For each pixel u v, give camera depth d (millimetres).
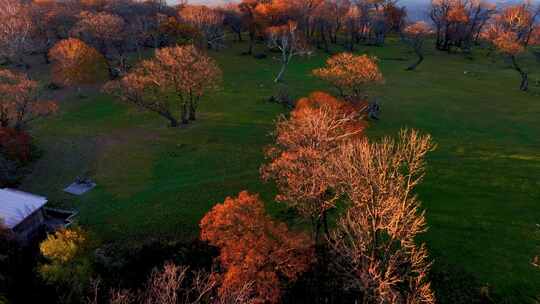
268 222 38406
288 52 139125
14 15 108438
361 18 154250
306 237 39781
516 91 109625
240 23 145500
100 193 57250
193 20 129250
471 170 62875
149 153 68438
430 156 67938
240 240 36125
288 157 42781
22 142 62469
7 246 42656
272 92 99062
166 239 47719
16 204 48562
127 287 41250
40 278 41375
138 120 82500
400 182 36188
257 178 60344
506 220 50344
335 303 39406
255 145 71000
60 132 76062
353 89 77125
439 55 150125
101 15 103750
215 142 72125
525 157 68000
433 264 43594
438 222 50156
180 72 73250
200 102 91938
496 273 42188
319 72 77875
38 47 109375
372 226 37062
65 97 93750
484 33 172250
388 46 160750
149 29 119625
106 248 45844
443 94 105188
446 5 153250
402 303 35875
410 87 110375
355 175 35688
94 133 76062
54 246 38656
